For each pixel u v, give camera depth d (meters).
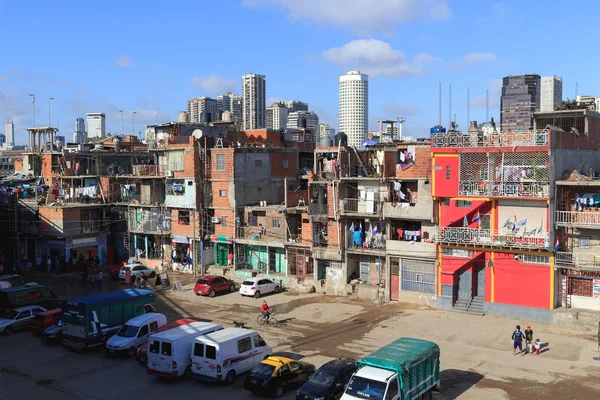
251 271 54.81
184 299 48.78
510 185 39.78
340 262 49.06
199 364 28.77
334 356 32.81
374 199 47.12
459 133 42.34
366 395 22.50
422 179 44.03
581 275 39.06
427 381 25.50
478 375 29.59
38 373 31.20
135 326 34.31
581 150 43.09
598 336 33.94
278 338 36.72
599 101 59.09
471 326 38.66
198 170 58.66
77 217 62.22
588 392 27.14
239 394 27.52
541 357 32.28
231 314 43.28
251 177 58.16
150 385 29.08
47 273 61.28
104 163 70.62
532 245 38.84
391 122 54.59
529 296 39.94
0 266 57.88
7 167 129.25
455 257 42.56
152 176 62.31
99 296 36.53
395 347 25.69
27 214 63.06
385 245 46.47
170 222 61.62
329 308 44.47
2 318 40.28
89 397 27.67
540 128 45.66
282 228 53.22
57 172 72.62
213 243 59.25
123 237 66.06
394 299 46.16
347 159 49.84
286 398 26.88
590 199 38.88
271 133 70.44
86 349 34.78
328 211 49.16
